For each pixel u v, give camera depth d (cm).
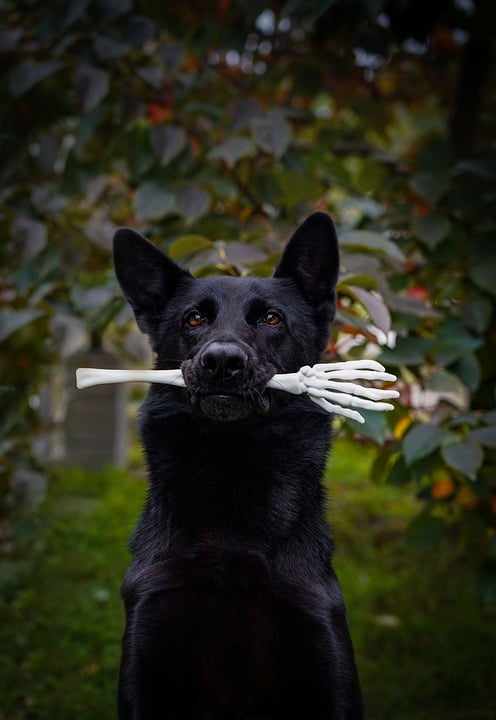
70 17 372
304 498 268
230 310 269
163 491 268
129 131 419
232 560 248
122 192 490
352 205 415
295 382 254
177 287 294
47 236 420
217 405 245
